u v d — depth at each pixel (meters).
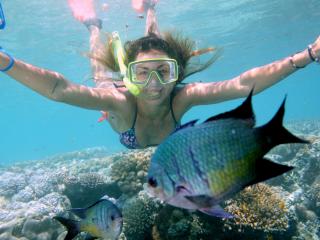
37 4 5.52
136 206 1.50
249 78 0.93
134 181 1.80
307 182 2.40
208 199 0.38
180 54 1.09
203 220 1.34
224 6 6.49
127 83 0.90
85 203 2.15
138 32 7.57
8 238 1.64
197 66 1.17
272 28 8.56
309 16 7.93
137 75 0.90
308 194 2.16
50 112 27.53
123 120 1.06
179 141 0.39
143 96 0.93
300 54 0.83
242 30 8.34
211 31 8.13
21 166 6.31
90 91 0.92
